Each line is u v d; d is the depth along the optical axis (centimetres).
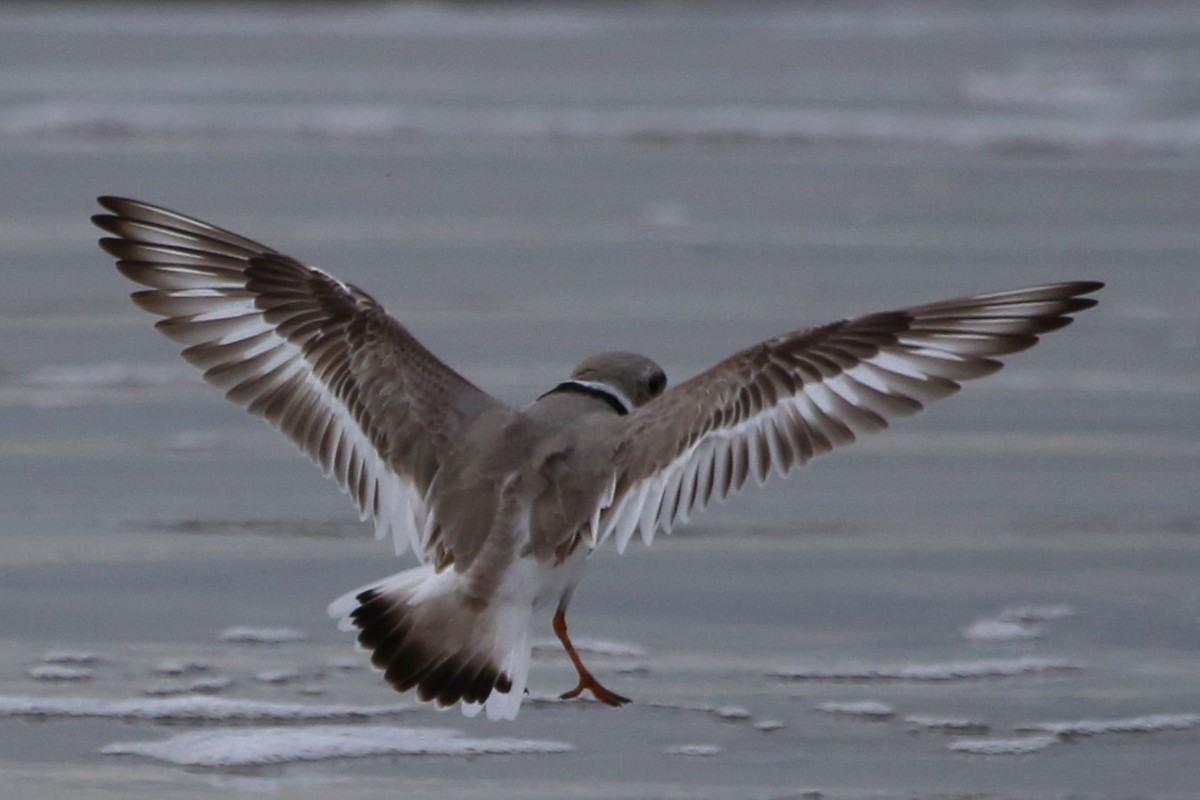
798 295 1822
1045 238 2081
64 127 2589
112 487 1344
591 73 3119
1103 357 1702
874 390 798
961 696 1027
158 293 836
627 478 806
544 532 801
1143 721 995
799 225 2134
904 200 2270
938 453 1468
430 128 2662
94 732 949
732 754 943
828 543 1274
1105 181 2380
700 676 1052
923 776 920
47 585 1161
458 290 1828
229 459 1415
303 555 1228
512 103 2848
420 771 912
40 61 3109
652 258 1972
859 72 3145
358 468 837
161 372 1609
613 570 1223
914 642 1108
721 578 1209
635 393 882
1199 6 3903
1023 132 2672
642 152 2542
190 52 3250
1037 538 1280
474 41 3434
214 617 1123
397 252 1964
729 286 1858
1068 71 3152
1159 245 2056
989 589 1191
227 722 967
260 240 1986
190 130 2605
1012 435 1505
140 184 2259
